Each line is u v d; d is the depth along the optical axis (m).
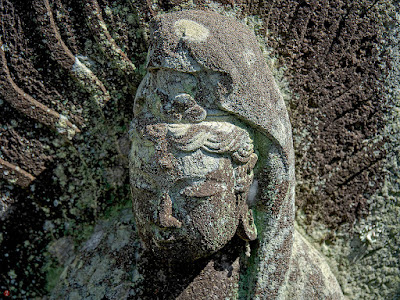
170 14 0.54
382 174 0.64
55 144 0.61
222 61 0.52
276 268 0.56
